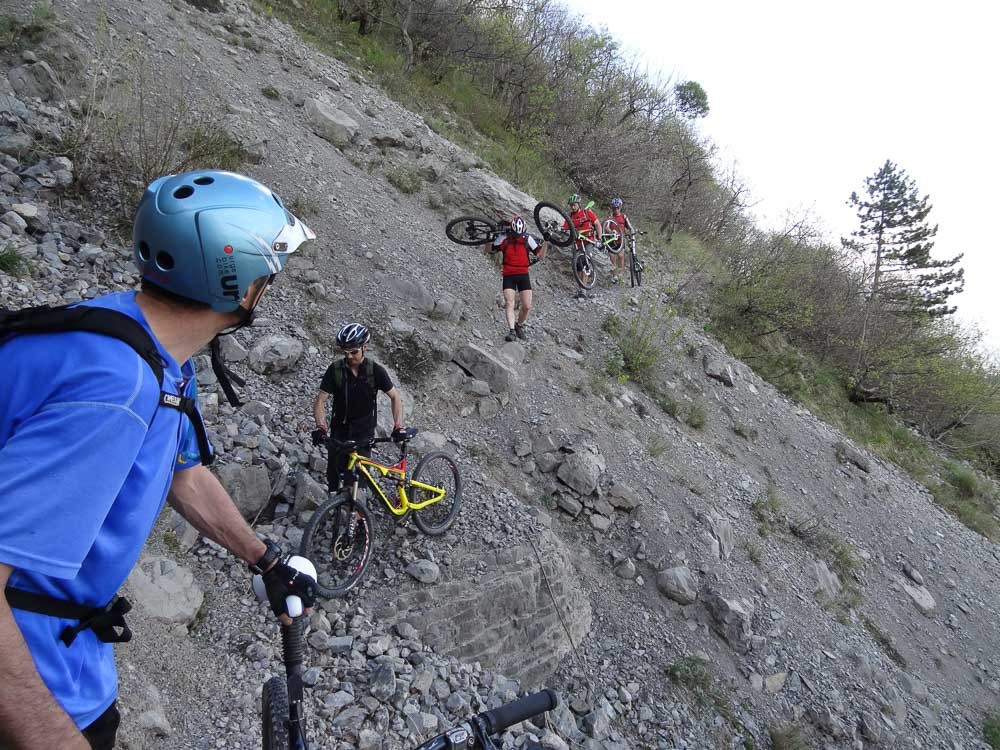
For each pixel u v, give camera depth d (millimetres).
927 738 6961
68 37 7723
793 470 10633
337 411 5113
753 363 13555
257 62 11031
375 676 4195
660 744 5336
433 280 8719
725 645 6531
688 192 18828
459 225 10234
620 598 6395
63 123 6754
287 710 1482
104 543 1208
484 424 7199
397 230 9250
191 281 1344
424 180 11031
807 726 6309
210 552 4414
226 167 7773
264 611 4301
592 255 11812
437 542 5492
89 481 1061
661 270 14562
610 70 20234
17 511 988
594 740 4965
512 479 6750
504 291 8680
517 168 15008
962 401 17609
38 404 1098
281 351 6039
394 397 5188
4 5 7555
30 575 1147
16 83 6789
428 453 5723
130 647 3494
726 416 10680
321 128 10391
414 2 16703
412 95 14914
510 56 17922
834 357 16531
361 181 9883
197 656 3785
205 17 11258
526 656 5328
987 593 10656
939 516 12352
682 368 10789
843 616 7992
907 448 15445
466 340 8016
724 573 7094
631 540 6867
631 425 8531
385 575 5051
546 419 7512
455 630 4992
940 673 8367
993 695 8523
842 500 10680
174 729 3316
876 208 26297
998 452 18406
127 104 7410
